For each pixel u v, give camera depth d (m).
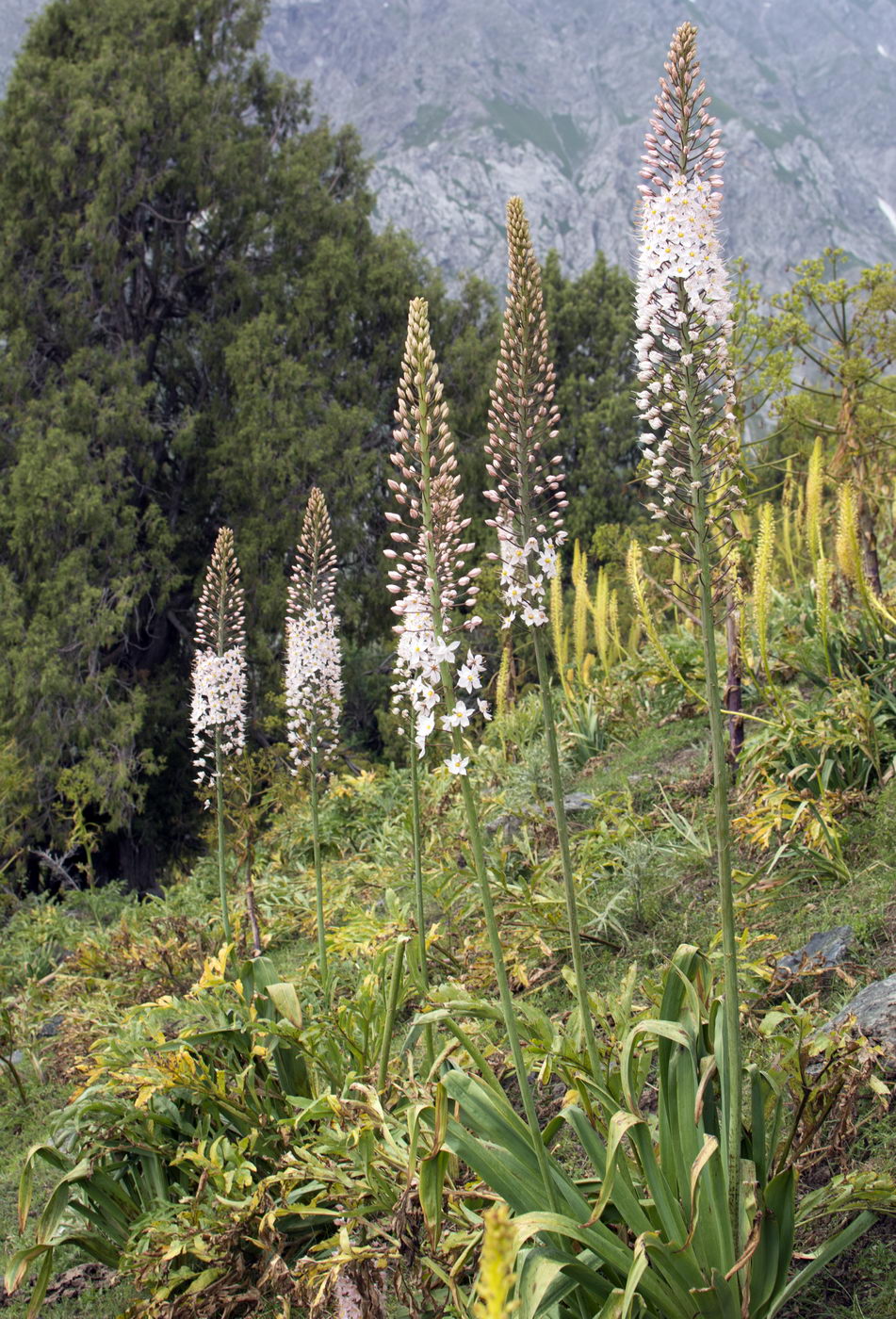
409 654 2.90
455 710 2.83
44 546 20.14
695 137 2.61
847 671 6.64
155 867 23.50
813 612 7.52
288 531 21.89
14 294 21.97
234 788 6.19
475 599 2.93
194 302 25.95
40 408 21.39
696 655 8.76
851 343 7.78
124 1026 4.88
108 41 23.02
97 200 21.72
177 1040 4.27
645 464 2.85
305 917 8.14
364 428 23.23
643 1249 2.46
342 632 23.66
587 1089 3.10
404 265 26.88
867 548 7.44
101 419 20.92
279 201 25.58
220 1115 4.19
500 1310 1.38
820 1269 3.01
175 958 7.63
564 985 5.38
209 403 24.19
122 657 23.38
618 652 11.03
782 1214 2.73
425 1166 2.79
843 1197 2.95
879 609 6.59
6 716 19.28
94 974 8.17
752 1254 2.59
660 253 2.57
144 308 24.61
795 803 5.82
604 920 5.62
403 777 10.75
